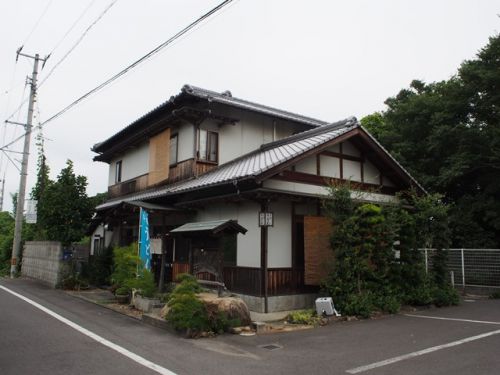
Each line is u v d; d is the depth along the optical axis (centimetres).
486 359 629
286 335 795
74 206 1589
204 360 616
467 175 2039
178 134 1555
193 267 1002
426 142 2173
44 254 1742
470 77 1955
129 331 809
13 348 662
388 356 646
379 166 1402
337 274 1014
